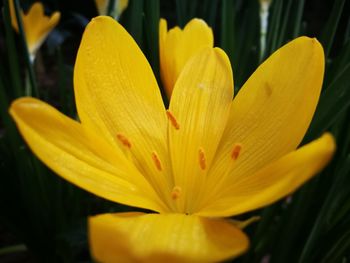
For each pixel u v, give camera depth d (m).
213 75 0.09
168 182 0.08
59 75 0.14
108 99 0.08
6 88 0.15
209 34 0.10
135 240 0.05
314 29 0.40
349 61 0.11
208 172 0.08
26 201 0.12
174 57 0.10
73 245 0.10
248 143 0.08
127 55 0.08
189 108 0.09
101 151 0.07
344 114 0.11
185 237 0.06
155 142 0.08
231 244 0.06
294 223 0.10
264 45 0.14
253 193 0.07
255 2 0.14
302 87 0.08
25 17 0.14
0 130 0.24
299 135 0.08
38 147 0.06
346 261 0.11
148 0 0.11
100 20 0.08
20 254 0.16
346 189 0.10
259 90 0.08
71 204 0.13
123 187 0.07
